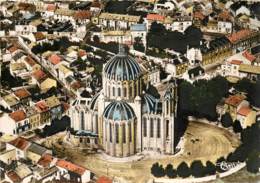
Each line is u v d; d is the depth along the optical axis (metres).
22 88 171.12
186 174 151.88
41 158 155.75
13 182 151.88
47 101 166.50
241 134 159.62
